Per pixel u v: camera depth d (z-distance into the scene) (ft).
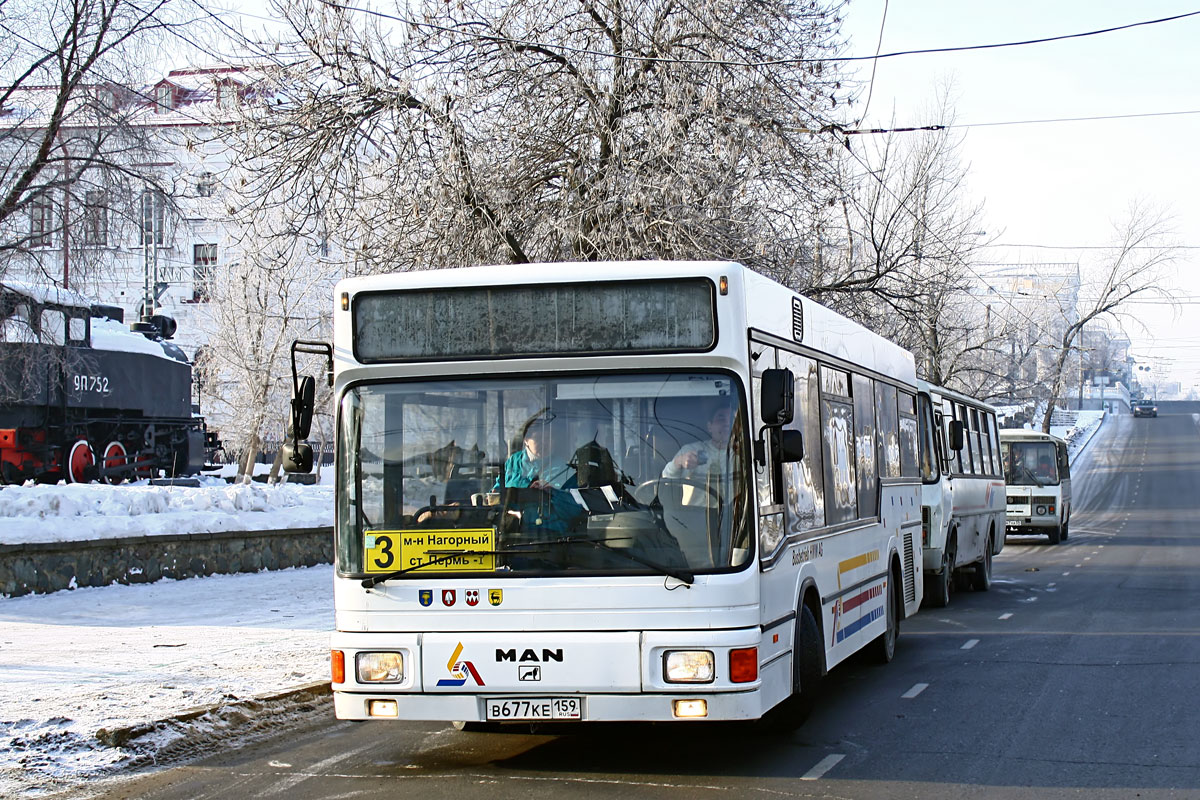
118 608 49.83
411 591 23.88
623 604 23.27
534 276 24.66
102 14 57.57
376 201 58.29
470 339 24.73
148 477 100.78
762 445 24.95
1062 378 202.90
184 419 107.04
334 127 56.70
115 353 95.25
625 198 54.90
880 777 24.97
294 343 25.41
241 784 25.11
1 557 50.29
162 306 129.90
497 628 23.56
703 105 56.54
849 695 35.06
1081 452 256.93
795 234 62.95
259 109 57.88
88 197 59.21
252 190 60.80
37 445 85.87
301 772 26.14
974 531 66.90
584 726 30.42
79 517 56.13
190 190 76.84
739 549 23.48
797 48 60.59
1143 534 123.13
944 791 23.84
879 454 39.42
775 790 23.84
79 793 24.41
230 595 55.01
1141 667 39.99
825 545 30.66
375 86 56.24
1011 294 167.53
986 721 31.07
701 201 56.54
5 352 63.46
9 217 58.59
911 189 91.20
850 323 35.88
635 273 24.44
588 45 58.95
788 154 60.23
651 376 24.27
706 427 23.97
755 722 29.22
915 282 70.74
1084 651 43.88
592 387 24.30
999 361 152.87
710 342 24.14
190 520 61.26
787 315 28.43
